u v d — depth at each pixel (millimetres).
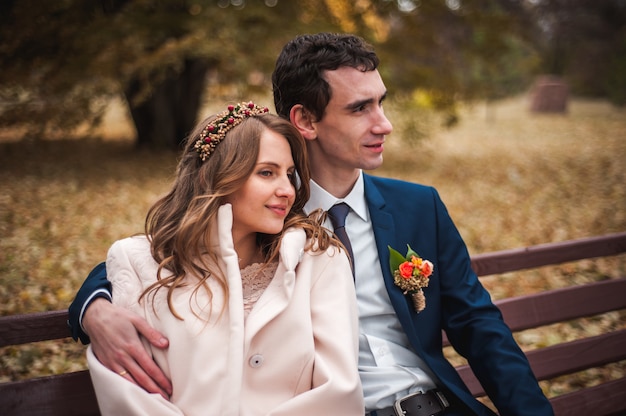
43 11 9547
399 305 1925
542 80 26609
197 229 1703
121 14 10148
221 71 9359
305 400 1634
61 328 1875
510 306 2520
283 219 1795
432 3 11359
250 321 1684
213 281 1724
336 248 1876
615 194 8914
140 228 7055
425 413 1857
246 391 1680
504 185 9922
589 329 4348
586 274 5441
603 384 2564
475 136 17531
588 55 31281
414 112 11828
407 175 10750
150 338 1626
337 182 2031
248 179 1744
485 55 12305
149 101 13266
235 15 9797
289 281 1721
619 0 27781
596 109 26453
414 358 1988
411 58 12383
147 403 1551
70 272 5426
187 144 1883
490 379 1878
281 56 2008
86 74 9922
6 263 5582
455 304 2027
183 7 10664
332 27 10266
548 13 26219
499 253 2490
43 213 7641
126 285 1724
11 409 1817
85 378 1909
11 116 10117
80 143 14789
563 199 8766
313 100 1911
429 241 2049
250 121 1772
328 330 1747
